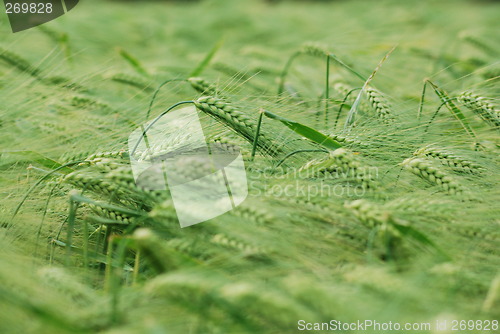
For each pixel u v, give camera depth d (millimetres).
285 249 1441
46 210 1536
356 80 1825
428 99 1731
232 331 1389
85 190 1511
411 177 1520
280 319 1379
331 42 1901
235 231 1446
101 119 1658
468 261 1451
